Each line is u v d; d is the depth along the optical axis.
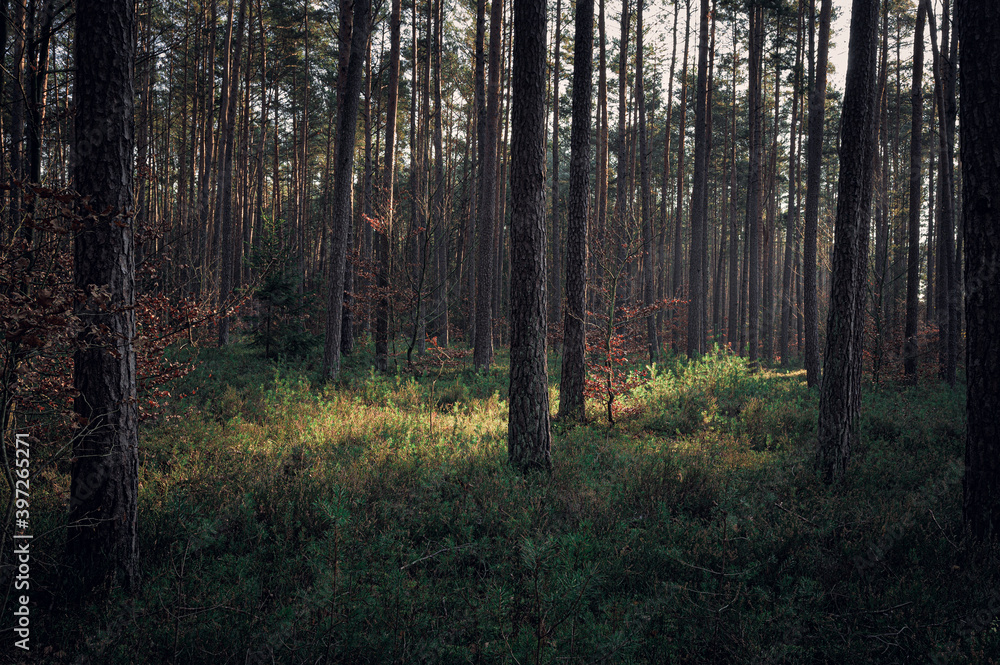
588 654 3.37
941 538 4.96
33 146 5.85
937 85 17.16
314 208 48.81
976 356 5.16
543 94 7.43
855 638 3.79
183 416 9.09
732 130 33.62
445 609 3.95
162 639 3.52
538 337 7.30
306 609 3.57
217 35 27.84
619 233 14.73
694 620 3.87
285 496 5.66
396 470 6.77
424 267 16.25
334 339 14.54
